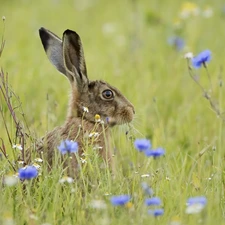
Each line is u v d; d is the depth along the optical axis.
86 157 9.79
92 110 11.47
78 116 11.45
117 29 23.11
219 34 20.14
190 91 15.38
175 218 8.31
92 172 9.60
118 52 19.72
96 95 11.52
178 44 18.02
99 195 8.92
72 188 9.07
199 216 8.41
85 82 11.55
